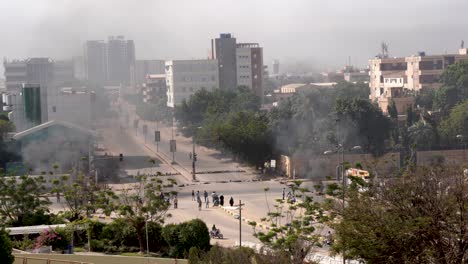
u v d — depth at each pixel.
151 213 86.88
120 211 87.31
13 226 92.31
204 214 110.50
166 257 82.50
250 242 88.94
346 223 54.38
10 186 97.62
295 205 90.81
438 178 54.94
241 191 131.25
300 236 71.94
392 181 56.62
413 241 51.50
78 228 86.94
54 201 118.00
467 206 52.09
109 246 85.75
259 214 108.88
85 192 99.25
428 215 52.19
